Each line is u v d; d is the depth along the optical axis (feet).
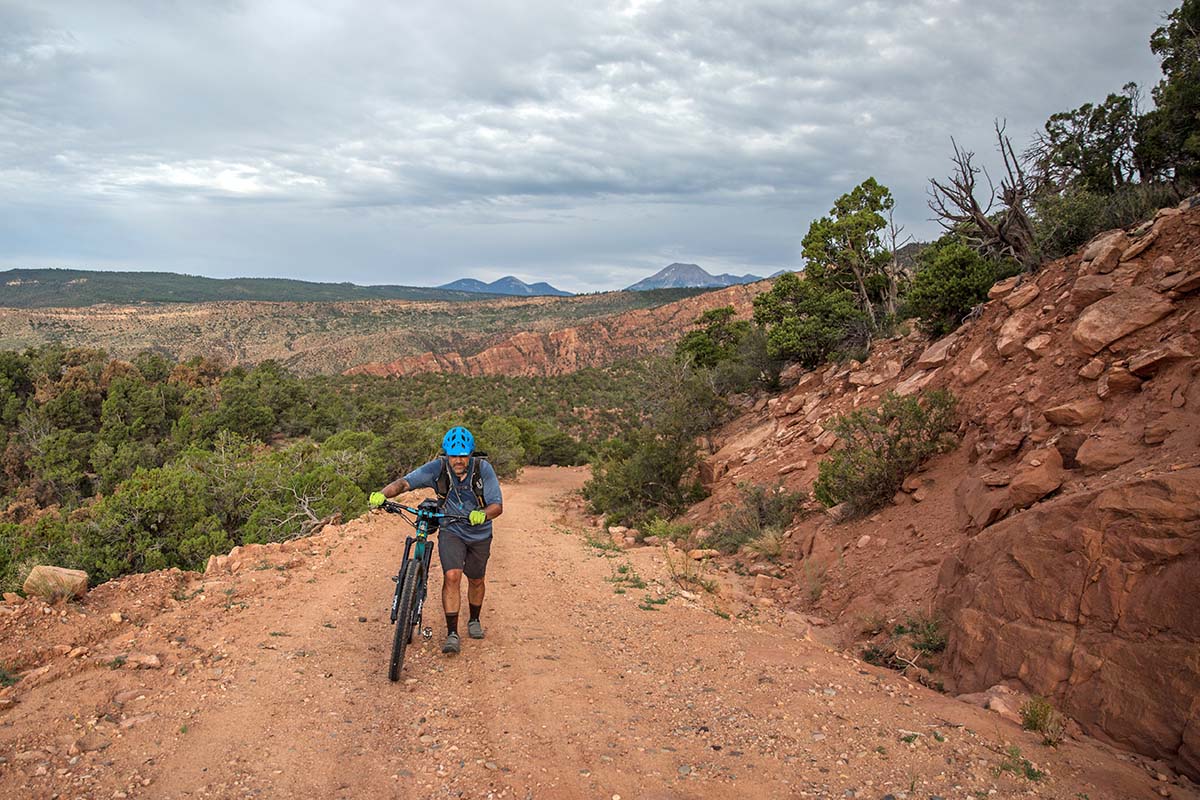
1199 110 48.42
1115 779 11.93
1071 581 15.93
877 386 56.18
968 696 16.21
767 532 37.91
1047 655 15.58
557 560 36.78
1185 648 13.03
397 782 11.25
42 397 276.82
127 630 18.06
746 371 100.22
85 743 11.75
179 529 75.61
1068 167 62.18
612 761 12.25
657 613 24.12
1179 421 20.44
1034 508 18.53
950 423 35.94
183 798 10.35
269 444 268.41
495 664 17.46
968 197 57.21
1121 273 32.19
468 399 474.49
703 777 11.73
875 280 90.99
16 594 19.17
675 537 49.32
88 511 81.35
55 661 15.26
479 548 18.44
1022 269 52.90
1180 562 13.93
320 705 14.20
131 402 264.72
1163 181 53.47
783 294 100.73
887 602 24.97
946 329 55.26
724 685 16.47
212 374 374.84
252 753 11.93
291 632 18.94
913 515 30.91
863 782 11.56
